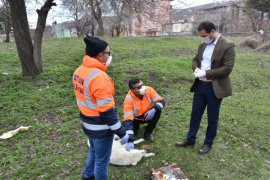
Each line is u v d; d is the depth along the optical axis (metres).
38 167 4.15
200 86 4.34
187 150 4.68
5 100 6.33
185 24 39.09
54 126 5.41
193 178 4.03
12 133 5.03
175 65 10.05
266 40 17.91
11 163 4.25
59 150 4.62
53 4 7.73
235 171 4.26
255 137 5.42
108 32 27.06
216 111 4.31
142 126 5.38
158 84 8.08
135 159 4.23
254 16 28.92
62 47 12.30
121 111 6.09
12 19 7.37
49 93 6.71
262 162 4.55
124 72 8.59
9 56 10.31
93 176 3.70
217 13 35.75
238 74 10.38
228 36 23.58
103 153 3.17
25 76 7.66
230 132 5.51
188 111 6.34
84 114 3.03
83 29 26.55
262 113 6.75
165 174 3.74
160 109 4.75
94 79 2.83
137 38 16.95
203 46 4.27
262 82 10.05
